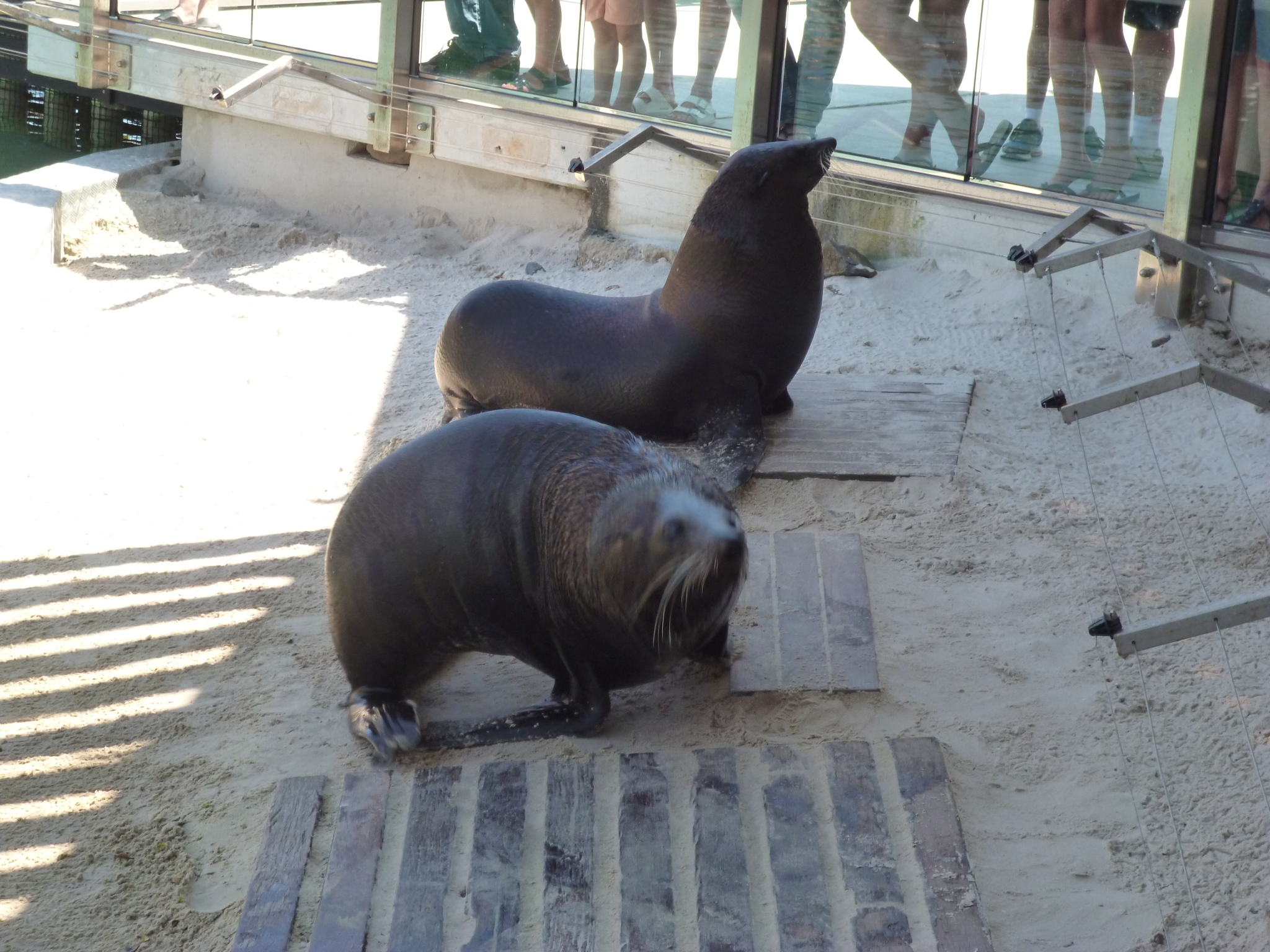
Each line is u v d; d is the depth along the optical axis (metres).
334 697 6.93
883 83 9.20
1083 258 7.77
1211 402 7.95
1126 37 8.52
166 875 6.42
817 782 6.47
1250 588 7.05
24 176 10.84
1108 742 6.58
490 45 10.25
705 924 6.14
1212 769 6.47
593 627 6.57
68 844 6.52
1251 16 8.17
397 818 6.46
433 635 6.71
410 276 9.96
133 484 8.04
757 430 7.73
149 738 6.82
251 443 8.31
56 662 7.12
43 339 9.18
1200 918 6.13
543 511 6.58
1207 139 8.31
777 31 9.38
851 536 7.36
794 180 7.54
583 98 10.08
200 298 9.70
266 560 7.57
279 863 6.36
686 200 9.70
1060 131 8.80
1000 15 8.84
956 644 6.93
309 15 10.80
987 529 7.39
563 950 6.12
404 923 6.19
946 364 8.43
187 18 11.76
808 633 6.96
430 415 8.44
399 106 10.42
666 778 6.50
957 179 9.12
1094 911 6.17
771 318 7.66
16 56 13.43
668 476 6.49
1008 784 6.49
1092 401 7.22
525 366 7.80
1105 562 7.22
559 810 6.43
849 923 6.13
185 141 11.73
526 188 10.27
